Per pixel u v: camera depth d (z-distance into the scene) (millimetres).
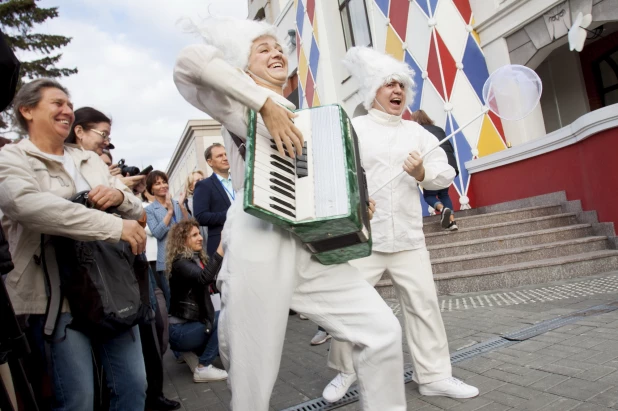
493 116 8156
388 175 2871
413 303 2836
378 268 2867
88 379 2107
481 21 8375
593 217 6191
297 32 13250
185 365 4688
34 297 2049
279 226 1819
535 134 7852
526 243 6211
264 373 1836
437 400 2754
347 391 3107
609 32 9117
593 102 9828
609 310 3848
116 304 2070
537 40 7582
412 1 8695
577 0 6965
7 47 1500
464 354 3396
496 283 5531
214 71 1749
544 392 2588
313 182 1769
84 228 1968
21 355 1571
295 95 15070
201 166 33125
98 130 2863
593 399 2404
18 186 1889
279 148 1748
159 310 3379
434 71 8328
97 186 2195
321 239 1831
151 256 5227
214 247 4961
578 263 5523
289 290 1901
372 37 9898
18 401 2221
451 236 6594
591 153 6027
